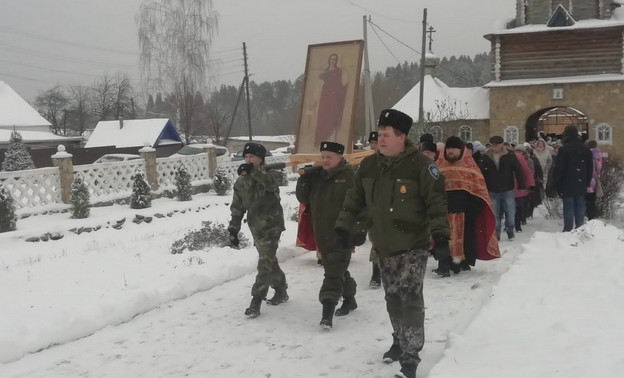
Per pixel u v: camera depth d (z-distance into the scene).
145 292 6.69
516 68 32.66
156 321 6.23
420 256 4.39
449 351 4.30
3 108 42.72
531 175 11.02
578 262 6.59
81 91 82.62
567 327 4.52
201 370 4.91
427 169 4.32
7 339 5.34
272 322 6.03
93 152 33.56
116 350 5.45
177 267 8.08
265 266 6.32
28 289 7.12
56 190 12.67
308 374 4.72
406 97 36.59
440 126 33.91
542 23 33.34
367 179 4.52
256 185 6.24
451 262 7.75
